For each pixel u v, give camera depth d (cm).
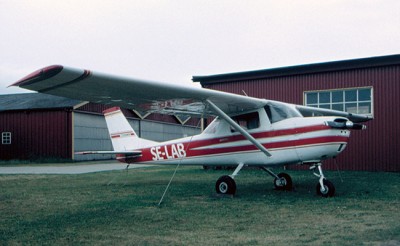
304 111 923
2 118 2409
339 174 1162
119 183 970
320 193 698
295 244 373
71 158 2264
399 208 562
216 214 536
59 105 2320
